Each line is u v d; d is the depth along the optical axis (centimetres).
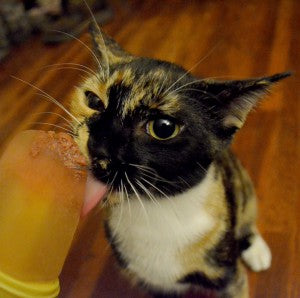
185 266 32
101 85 26
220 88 26
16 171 22
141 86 25
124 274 38
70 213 22
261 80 25
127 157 25
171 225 29
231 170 35
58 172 22
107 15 69
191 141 26
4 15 64
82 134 25
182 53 63
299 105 53
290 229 42
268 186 45
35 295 23
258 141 49
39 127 52
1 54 63
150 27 68
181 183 27
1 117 54
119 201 26
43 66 61
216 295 36
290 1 71
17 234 22
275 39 63
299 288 38
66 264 41
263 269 39
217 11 70
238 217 34
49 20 65
